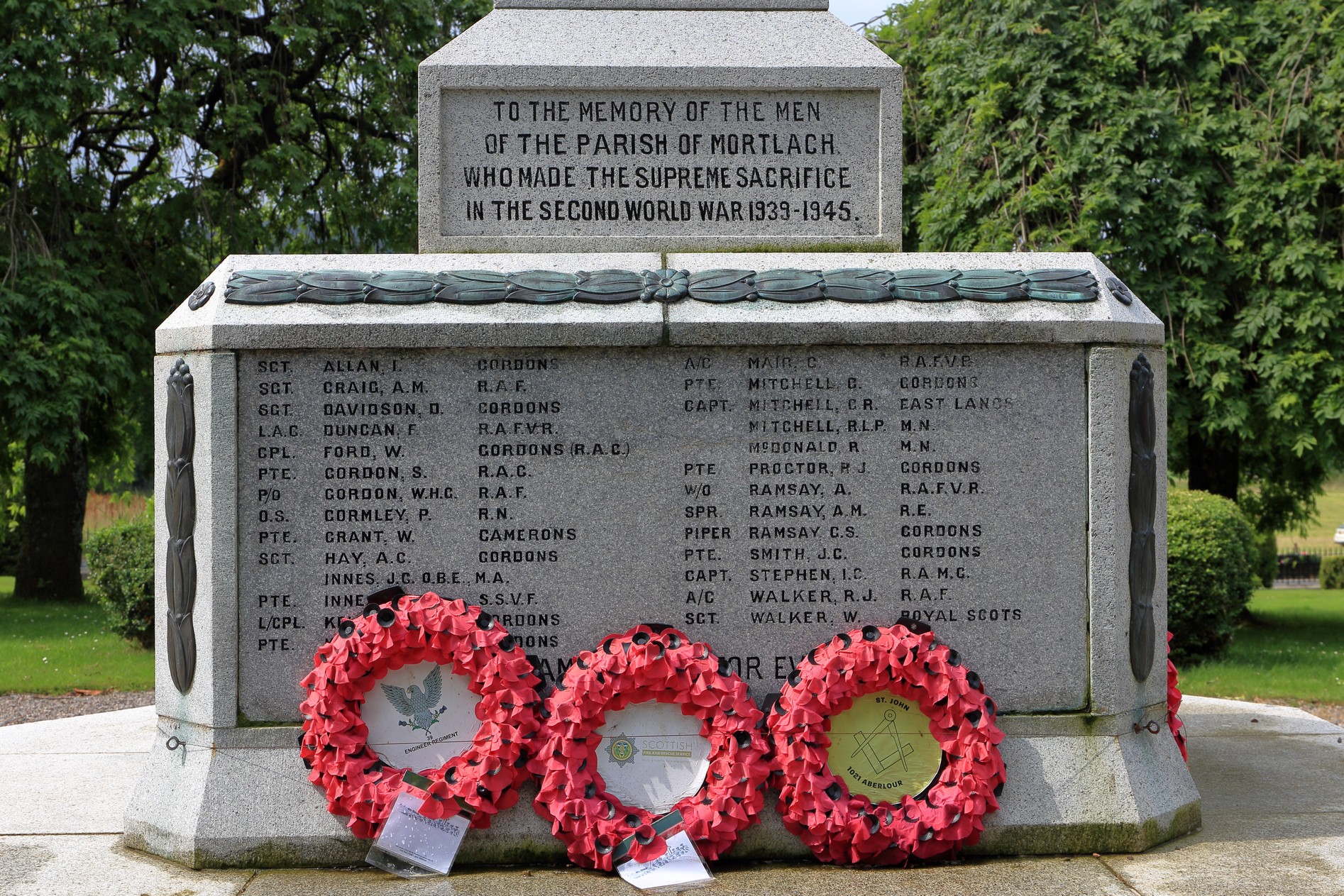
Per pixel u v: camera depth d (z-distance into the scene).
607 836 3.98
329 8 14.28
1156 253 12.05
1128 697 4.39
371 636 4.10
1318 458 13.07
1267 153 12.05
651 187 4.80
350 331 4.23
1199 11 12.65
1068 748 4.28
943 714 4.19
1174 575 10.14
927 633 4.25
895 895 3.76
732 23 4.93
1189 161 12.33
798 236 4.82
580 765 4.06
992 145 12.50
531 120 4.78
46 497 15.94
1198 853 4.17
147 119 14.06
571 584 4.34
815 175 4.84
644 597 4.36
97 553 11.09
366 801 4.01
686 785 4.17
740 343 4.31
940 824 4.03
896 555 4.39
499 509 4.34
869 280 4.41
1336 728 6.35
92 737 6.08
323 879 3.95
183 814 4.11
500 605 4.33
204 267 15.16
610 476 4.35
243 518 4.25
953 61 13.35
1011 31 12.41
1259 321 11.82
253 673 4.23
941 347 4.39
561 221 4.78
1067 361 4.39
